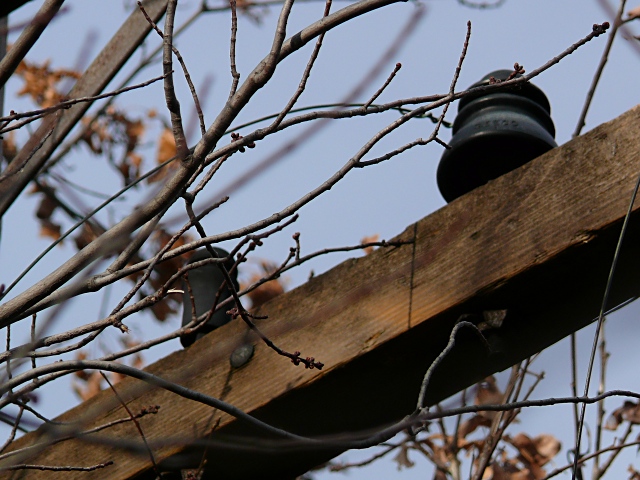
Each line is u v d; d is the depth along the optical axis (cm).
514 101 412
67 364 302
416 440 557
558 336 354
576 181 332
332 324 364
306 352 363
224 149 305
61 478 393
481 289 336
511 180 346
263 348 375
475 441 549
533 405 307
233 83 304
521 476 529
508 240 338
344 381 358
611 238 323
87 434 354
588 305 345
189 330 340
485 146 396
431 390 371
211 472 385
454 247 348
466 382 367
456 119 419
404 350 352
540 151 394
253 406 365
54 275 309
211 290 431
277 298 383
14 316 310
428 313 343
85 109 475
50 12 324
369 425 380
